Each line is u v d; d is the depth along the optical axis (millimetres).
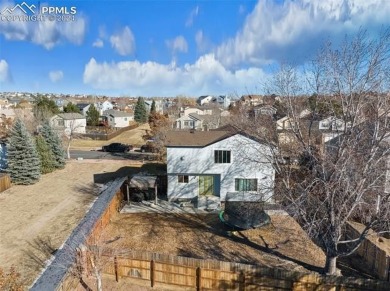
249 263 16859
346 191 13594
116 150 52750
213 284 14008
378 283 12578
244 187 25844
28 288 14266
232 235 20484
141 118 93500
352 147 13891
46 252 17844
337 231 14000
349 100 14562
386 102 13695
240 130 25562
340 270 16703
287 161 20000
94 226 17984
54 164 38469
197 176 26578
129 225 22031
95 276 13930
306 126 18688
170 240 19688
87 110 89625
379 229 17594
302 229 21359
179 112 84938
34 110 65562
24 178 32250
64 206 25766
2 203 26625
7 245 18828
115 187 25781
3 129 55250
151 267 14547
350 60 14422
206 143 26172
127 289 14430
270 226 21781
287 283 13219
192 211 24922
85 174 37031
